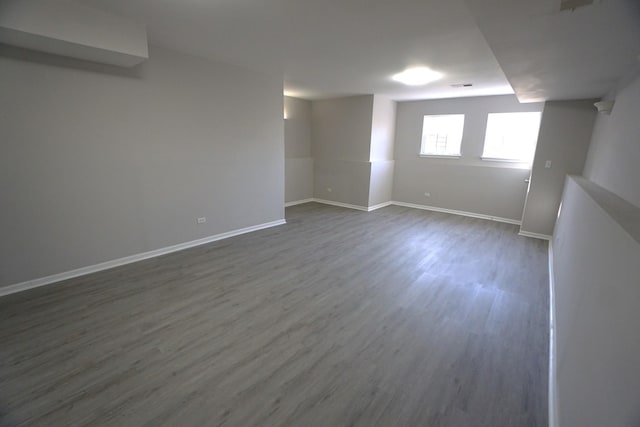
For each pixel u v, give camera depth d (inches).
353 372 75.5
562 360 66.6
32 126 106.1
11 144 102.9
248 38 119.0
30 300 104.7
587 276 61.0
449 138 254.4
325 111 278.7
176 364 76.9
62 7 91.7
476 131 236.5
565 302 81.0
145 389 69.0
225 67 160.6
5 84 99.5
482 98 230.1
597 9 60.4
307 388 70.2
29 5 86.7
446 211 260.1
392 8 88.7
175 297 109.8
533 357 82.0
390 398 67.9
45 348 81.5
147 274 127.7
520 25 70.4
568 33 74.0
